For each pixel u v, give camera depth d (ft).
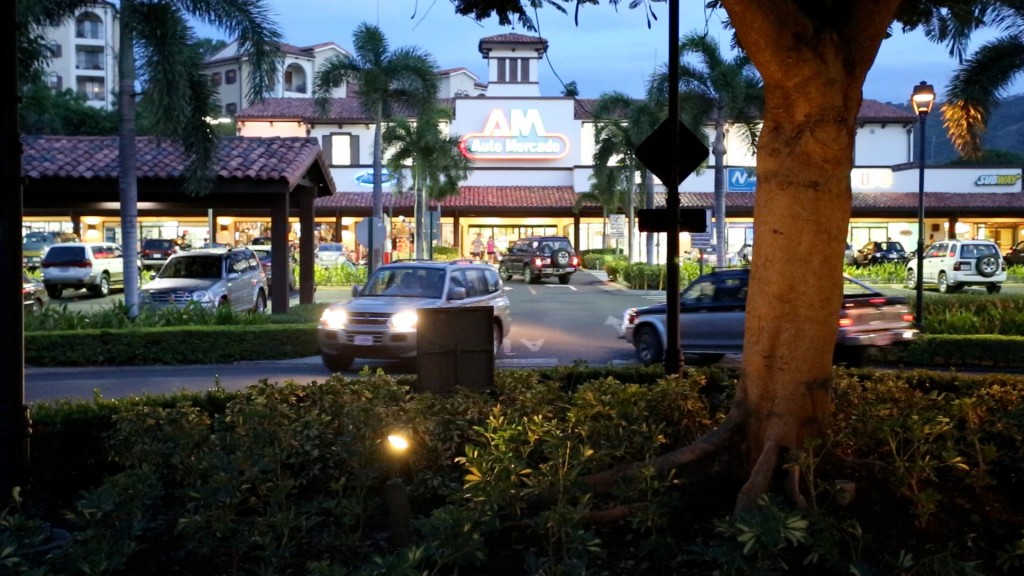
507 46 184.96
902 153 174.91
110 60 263.49
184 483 19.27
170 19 57.57
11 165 19.36
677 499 17.67
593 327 73.26
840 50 18.42
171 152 69.97
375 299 50.55
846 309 45.85
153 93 58.23
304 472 20.38
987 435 22.02
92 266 104.99
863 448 20.97
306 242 79.71
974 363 51.39
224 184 67.26
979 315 61.26
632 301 97.30
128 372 50.88
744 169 162.81
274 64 60.03
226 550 17.33
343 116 173.99
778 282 18.92
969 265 110.42
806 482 18.42
